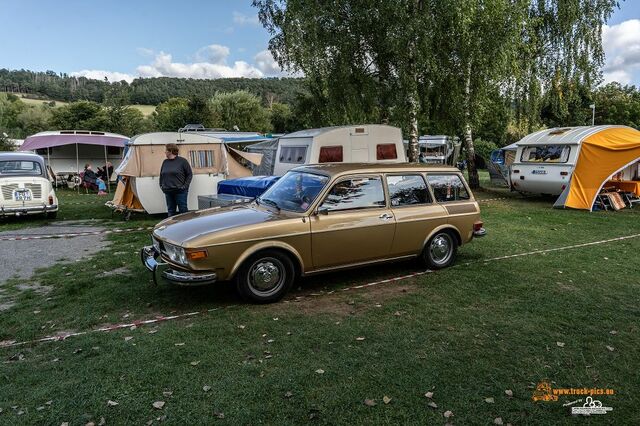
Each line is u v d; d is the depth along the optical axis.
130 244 9.30
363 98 16.20
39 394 3.63
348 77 15.50
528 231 10.52
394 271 7.07
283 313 5.37
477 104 15.37
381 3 13.77
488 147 38.22
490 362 4.21
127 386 3.76
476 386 3.80
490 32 14.34
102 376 3.92
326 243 5.97
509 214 13.20
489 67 14.65
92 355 4.32
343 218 6.09
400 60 14.38
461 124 15.81
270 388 3.74
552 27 17.89
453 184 7.26
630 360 4.29
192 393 3.66
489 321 5.16
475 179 20.25
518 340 4.67
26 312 5.47
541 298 5.90
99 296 5.98
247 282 5.57
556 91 18.73
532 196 17.77
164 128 47.88
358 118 16.66
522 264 7.51
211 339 4.65
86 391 3.68
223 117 53.75
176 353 4.33
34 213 12.50
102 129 48.78
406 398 3.62
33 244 9.38
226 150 13.44
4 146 37.06
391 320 5.17
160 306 5.62
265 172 16.52
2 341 4.74
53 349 4.47
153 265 5.57
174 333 4.78
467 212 7.26
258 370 4.02
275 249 5.67
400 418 3.37
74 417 3.35
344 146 12.95
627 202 14.75
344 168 6.47
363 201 6.37
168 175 10.19
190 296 5.95
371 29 14.73
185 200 10.42
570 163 14.73
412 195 6.84
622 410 3.52
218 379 3.88
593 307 5.60
